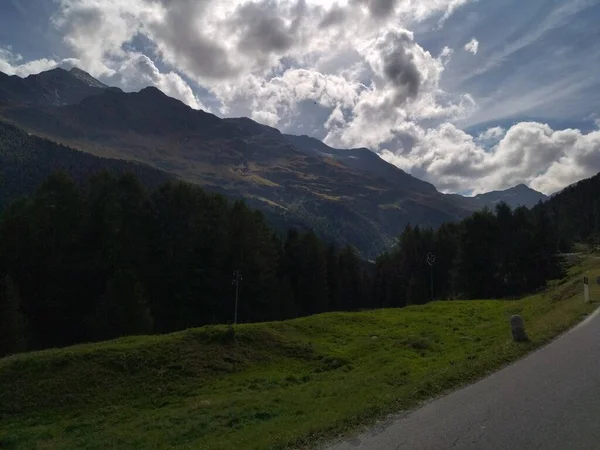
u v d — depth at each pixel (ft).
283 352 89.56
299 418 39.06
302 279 314.76
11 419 64.95
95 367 77.00
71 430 59.41
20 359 77.71
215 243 252.62
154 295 226.79
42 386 71.87
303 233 357.41
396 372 55.42
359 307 382.42
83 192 248.32
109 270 215.31
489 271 286.66
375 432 29.84
